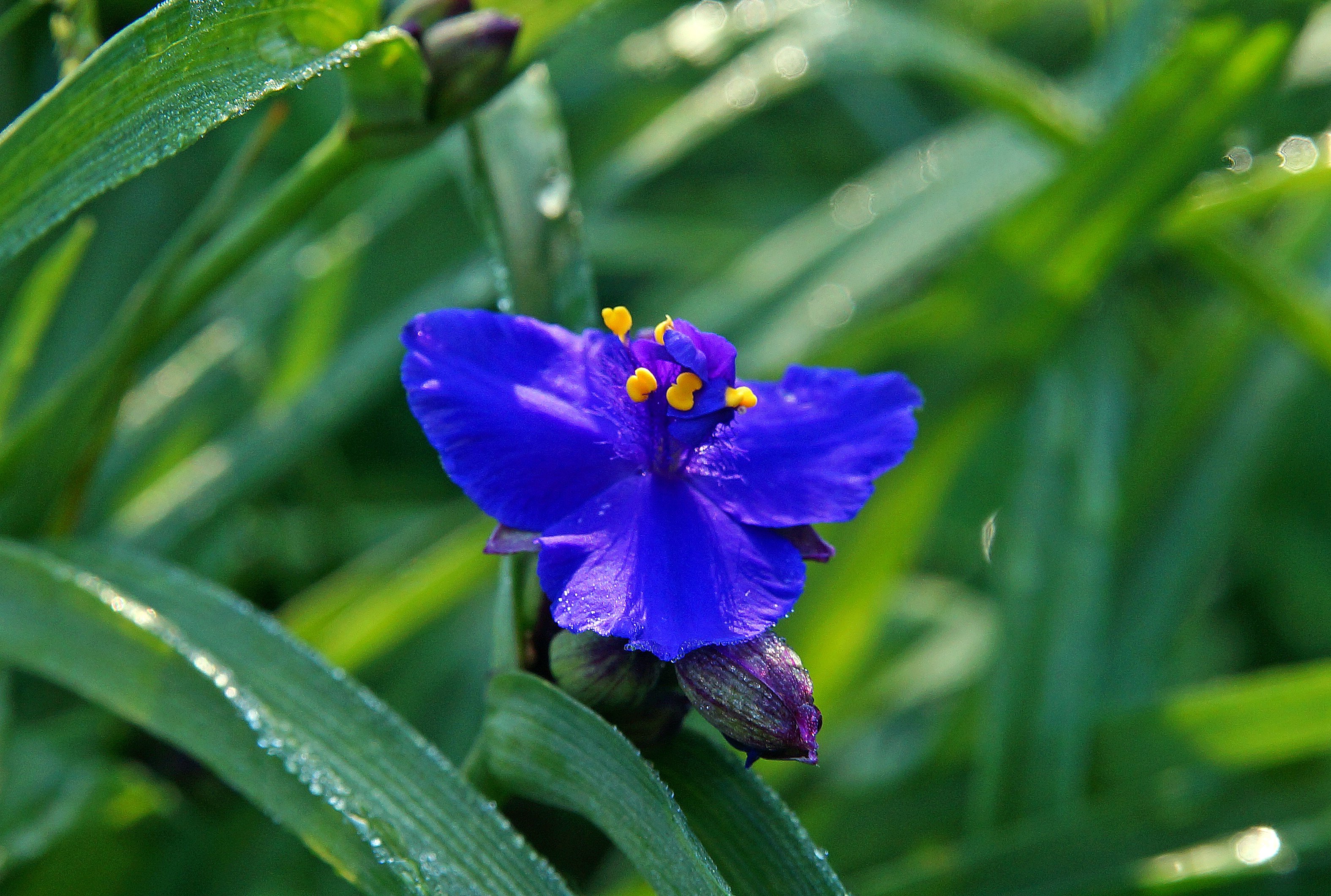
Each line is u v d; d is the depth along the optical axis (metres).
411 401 0.33
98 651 0.35
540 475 0.33
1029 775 0.40
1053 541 0.42
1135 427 0.51
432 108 0.35
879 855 0.41
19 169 0.33
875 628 0.47
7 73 0.50
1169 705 0.41
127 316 0.37
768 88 0.49
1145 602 0.45
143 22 0.33
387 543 0.48
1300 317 0.44
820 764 0.46
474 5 0.35
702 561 0.33
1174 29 0.43
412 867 0.33
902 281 0.48
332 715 0.34
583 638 0.33
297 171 0.36
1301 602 0.52
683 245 0.56
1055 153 0.47
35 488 0.37
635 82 0.57
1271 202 0.44
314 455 0.50
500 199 0.36
